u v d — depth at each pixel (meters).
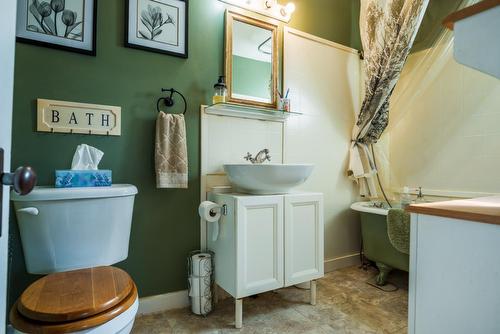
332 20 2.47
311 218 1.79
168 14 1.73
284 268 1.67
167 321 1.59
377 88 2.28
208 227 1.82
